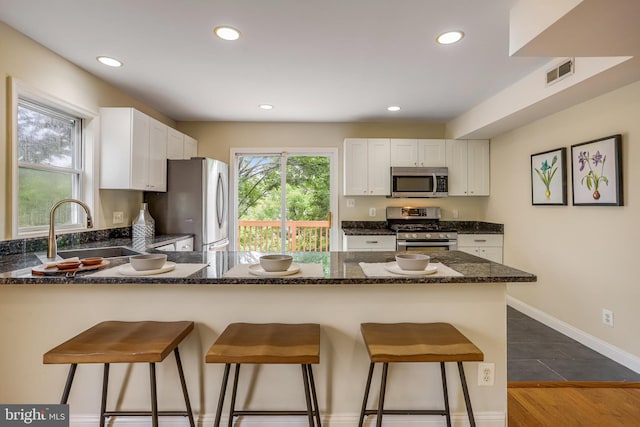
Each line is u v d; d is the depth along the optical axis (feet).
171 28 6.84
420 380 5.48
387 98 11.24
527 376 7.41
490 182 13.96
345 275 5.05
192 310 5.41
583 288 9.04
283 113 13.14
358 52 7.89
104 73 9.08
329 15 6.36
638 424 5.84
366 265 5.77
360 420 4.98
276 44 7.50
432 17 6.42
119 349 4.19
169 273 5.08
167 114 13.34
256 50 7.80
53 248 6.27
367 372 5.47
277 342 4.53
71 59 8.23
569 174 9.48
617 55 6.18
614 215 8.07
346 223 14.79
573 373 7.52
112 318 5.35
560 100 8.79
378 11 6.23
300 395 5.48
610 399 6.56
